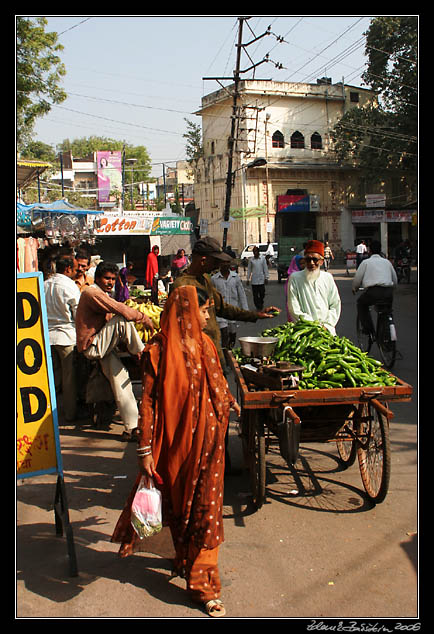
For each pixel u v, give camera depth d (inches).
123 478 197.2
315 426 173.9
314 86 1578.5
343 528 158.1
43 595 128.6
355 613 121.1
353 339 446.6
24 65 704.4
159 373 126.1
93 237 732.0
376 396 158.6
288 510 169.9
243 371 176.7
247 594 128.3
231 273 355.6
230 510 171.0
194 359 125.5
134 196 2213.3
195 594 124.3
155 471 125.6
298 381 161.2
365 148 1507.1
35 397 141.8
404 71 1291.8
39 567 140.3
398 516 163.8
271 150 1568.7
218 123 1619.1
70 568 136.0
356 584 131.2
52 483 193.3
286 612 122.0
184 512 125.6
